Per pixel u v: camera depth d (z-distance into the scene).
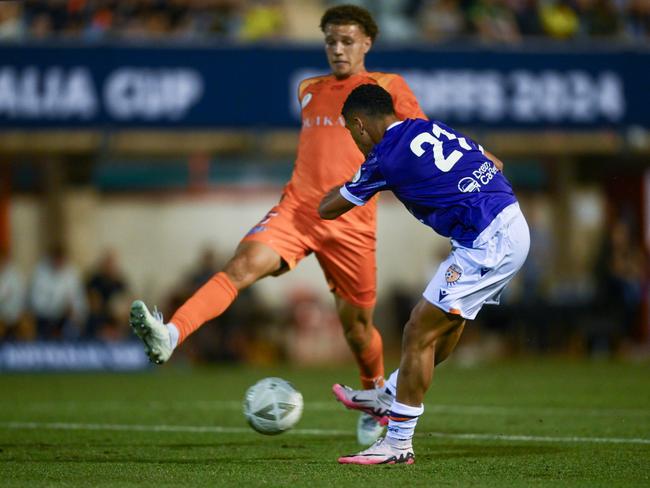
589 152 65.62
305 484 18.53
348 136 24.98
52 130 55.69
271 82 57.09
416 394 21.00
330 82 25.52
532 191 72.38
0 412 34.19
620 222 71.44
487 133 58.28
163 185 69.94
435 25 72.94
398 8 73.31
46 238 68.38
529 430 28.27
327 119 25.16
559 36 73.12
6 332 58.72
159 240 70.00
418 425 29.62
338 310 25.61
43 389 44.59
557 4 73.56
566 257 72.25
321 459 22.44
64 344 57.50
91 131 56.00
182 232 70.19
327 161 24.94
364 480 19.02
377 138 21.66
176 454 23.41
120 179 69.44
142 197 69.81
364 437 25.22
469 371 54.50
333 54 25.14
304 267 71.88
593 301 64.94
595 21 73.94
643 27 75.06
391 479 19.16
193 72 56.53
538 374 51.69
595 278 66.75
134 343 58.00
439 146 21.02
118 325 60.31
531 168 72.19
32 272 68.31
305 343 65.88
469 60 58.03
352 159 25.02
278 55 57.12
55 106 55.66
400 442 21.27
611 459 22.23
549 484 18.69
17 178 67.94
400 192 21.23
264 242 24.20
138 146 62.66
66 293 58.41
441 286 20.69
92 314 58.78
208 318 22.55
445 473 19.98
